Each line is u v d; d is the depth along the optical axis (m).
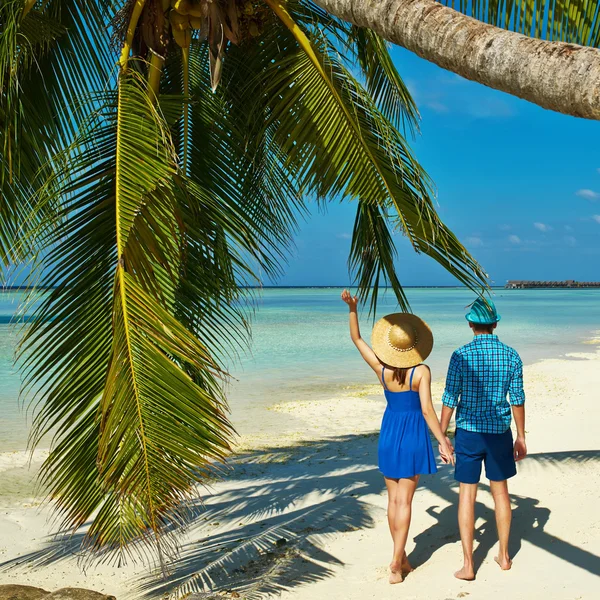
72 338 3.62
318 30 5.14
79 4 5.70
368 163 5.16
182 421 3.20
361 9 2.51
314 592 3.98
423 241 5.05
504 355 3.98
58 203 3.70
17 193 5.09
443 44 2.16
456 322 39.59
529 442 7.62
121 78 4.17
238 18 5.05
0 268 4.95
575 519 4.73
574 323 41.12
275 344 26.19
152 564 4.84
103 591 4.43
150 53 5.09
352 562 4.48
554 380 14.90
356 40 6.36
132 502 3.46
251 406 12.78
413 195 4.94
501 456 4.00
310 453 8.68
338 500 6.07
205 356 3.27
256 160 5.93
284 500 6.27
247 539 5.14
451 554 4.40
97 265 3.71
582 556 4.11
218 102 5.95
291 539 5.04
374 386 15.49
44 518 6.24
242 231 4.34
